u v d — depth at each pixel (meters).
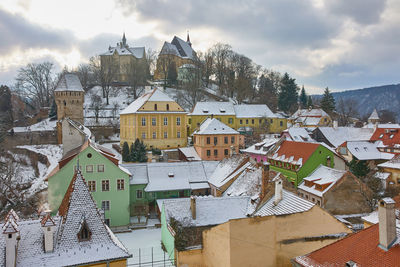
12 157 75.88
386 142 68.88
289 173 53.28
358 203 41.81
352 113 161.25
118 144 90.94
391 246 14.75
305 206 23.83
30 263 19.56
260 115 102.69
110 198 43.19
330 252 17.05
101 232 22.58
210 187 50.88
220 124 73.38
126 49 140.12
